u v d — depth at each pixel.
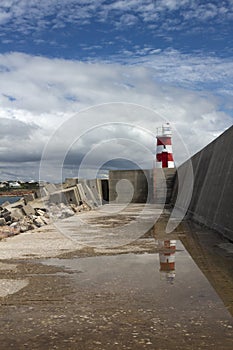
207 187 16.75
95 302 5.68
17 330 4.66
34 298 5.91
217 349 4.07
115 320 4.94
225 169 13.97
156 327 4.69
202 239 11.67
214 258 8.76
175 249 10.00
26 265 8.25
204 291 6.15
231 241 11.12
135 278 7.05
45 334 4.54
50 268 7.95
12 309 5.41
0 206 25.05
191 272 7.43
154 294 6.03
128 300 5.74
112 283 6.72
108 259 8.83
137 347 4.15
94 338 4.40
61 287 6.50
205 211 15.96
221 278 6.95
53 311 5.31
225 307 5.37
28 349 4.15
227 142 14.88
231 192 12.30
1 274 7.46
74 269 7.84
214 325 4.72
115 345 4.21
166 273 7.40
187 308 5.35
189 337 4.38
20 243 11.31
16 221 18.28
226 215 12.39
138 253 9.52
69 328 4.70
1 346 4.23
